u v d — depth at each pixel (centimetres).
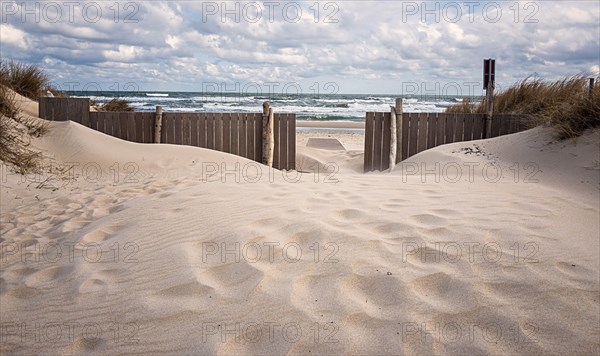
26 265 325
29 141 795
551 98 1015
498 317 246
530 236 349
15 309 264
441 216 390
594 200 490
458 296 264
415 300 259
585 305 260
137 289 275
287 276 282
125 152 851
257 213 396
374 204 430
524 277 286
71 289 281
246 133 1025
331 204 428
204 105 3825
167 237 351
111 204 532
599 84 791
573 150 661
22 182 646
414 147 1034
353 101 4838
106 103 1527
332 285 272
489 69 1020
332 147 1487
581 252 326
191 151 888
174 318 243
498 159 732
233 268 294
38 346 228
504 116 1020
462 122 1029
